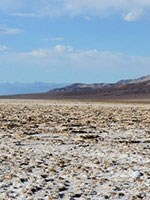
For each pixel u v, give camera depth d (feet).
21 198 47.91
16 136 103.65
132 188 53.16
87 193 50.37
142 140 100.73
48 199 47.67
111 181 56.54
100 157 74.74
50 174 60.08
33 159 71.31
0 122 140.15
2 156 73.56
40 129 121.39
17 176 58.23
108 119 163.22
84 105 325.62
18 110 222.28
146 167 66.03
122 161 71.05
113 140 100.01
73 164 67.46
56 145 90.12
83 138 103.09
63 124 138.00
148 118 172.04
